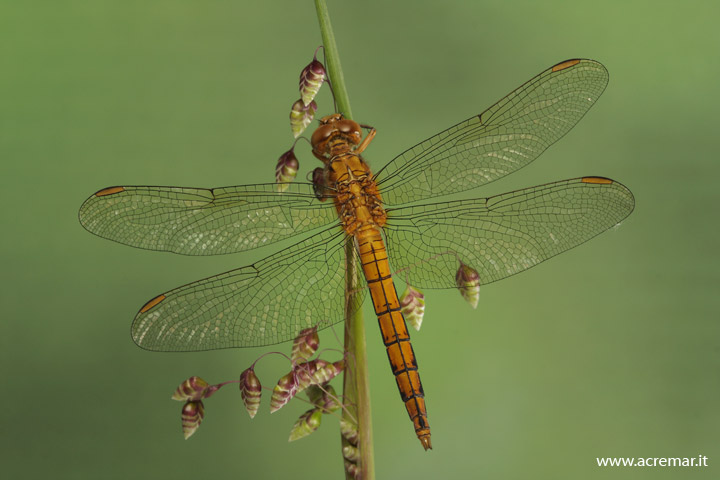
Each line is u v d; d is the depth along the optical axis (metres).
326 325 0.45
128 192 0.45
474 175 0.46
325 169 0.46
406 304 0.45
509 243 0.45
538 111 0.46
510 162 0.46
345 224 0.45
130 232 0.45
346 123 0.46
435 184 0.46
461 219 0.45
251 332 0.45
